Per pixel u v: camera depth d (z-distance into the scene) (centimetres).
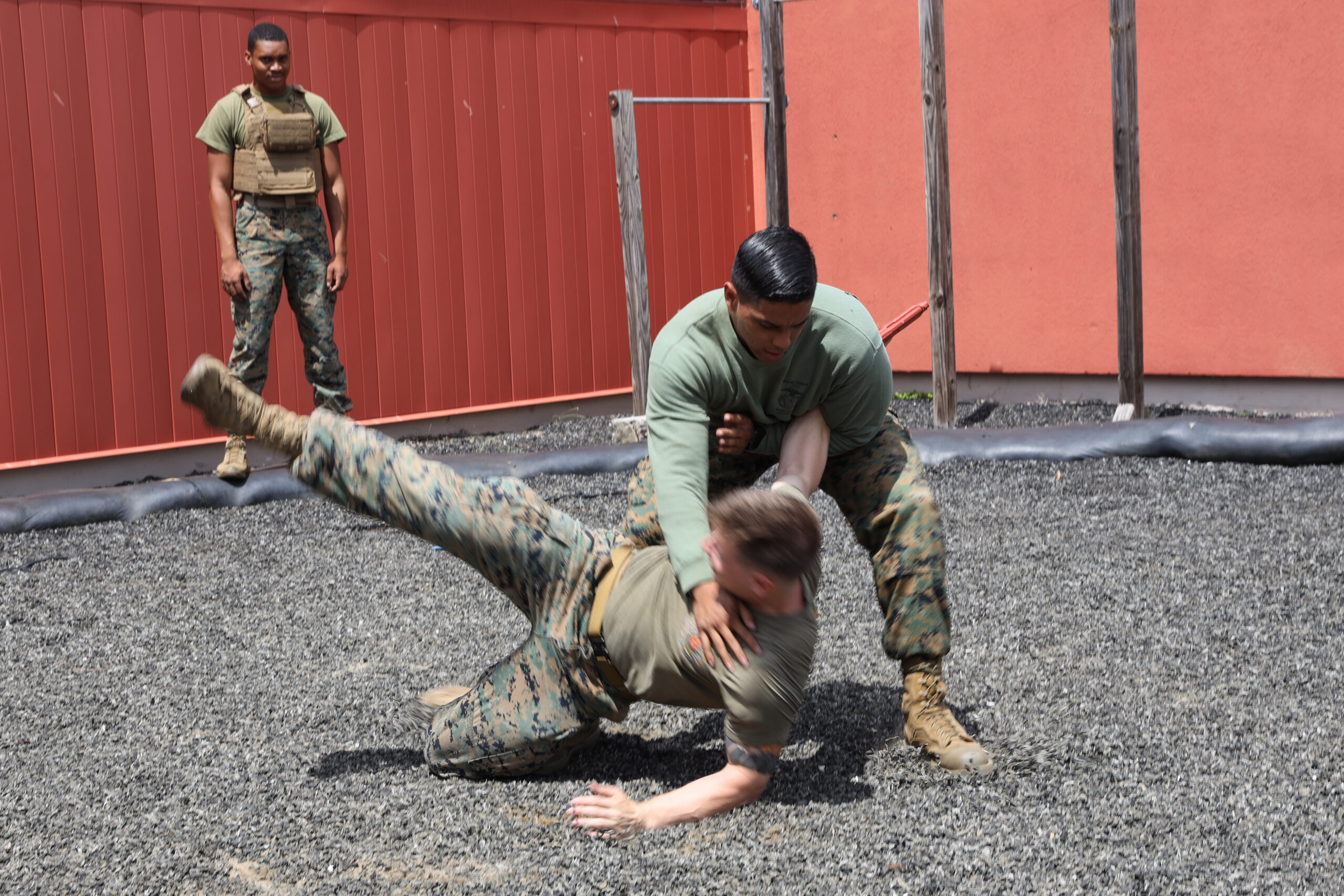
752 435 298
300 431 280
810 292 256
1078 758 305
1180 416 774
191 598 490
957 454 714
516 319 891
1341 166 787
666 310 966
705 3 969
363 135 813
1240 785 287
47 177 704
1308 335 810
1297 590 448
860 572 501
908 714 308
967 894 238
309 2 785
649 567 281
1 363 695
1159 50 848
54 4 700
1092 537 538
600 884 245
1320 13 784
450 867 256
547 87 892
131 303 736
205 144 756
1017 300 924
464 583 504
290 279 661
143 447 743
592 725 295
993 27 912
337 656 413
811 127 999
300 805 289
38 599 492
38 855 266
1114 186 815
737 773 268
